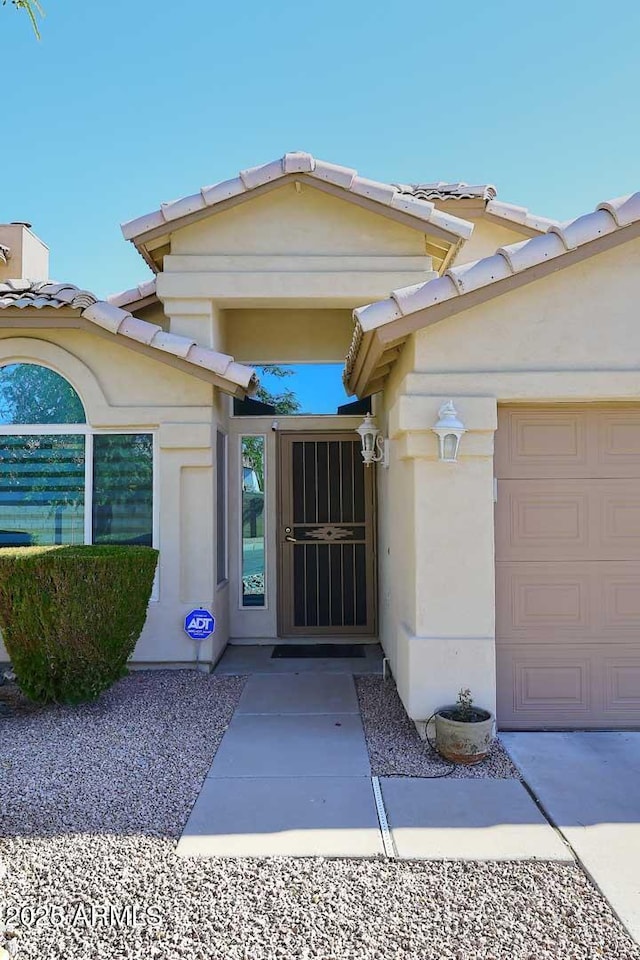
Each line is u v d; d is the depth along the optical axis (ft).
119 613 23.90
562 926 12.46
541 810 16.81
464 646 21.08
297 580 36.86
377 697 26.61
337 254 31.63
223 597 34.40
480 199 38.58
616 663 22.30
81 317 28.96
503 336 21.56
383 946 11.91
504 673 22.21
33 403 31.01
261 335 37.14
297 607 36.76
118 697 26.21
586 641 22.27
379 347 22.18
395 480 27.17
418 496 21.43
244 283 31.45
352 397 37.01
